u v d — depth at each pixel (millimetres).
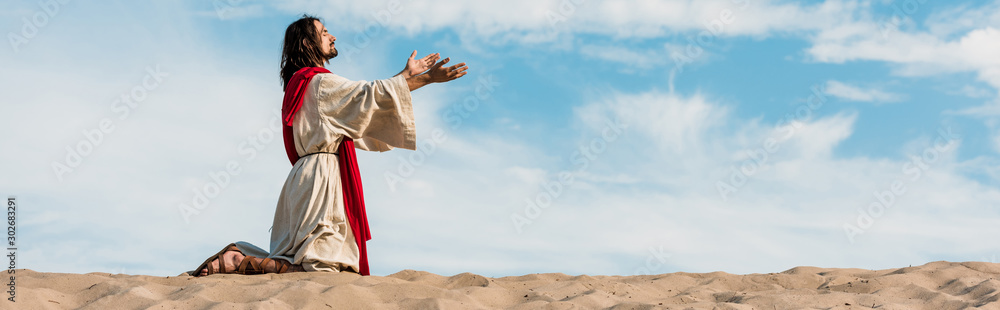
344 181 5906
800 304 4957
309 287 4672
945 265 6715
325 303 4465
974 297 5285
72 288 4707
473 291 5059
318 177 5793
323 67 6168
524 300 5059
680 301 5145
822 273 6805
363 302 4551
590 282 5930
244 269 5656
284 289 4617
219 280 5180
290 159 6148
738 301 5199
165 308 4191
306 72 5945
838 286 5965
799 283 6223
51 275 5055
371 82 5793
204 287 4625
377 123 5965
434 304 4492
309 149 5867
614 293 5605
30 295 4250
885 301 5020
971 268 6586
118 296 4340
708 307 4703
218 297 4551
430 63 6031
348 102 5770
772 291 5629
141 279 5188
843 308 4762
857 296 5195
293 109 5844
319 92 5828
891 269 6883
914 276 6086
